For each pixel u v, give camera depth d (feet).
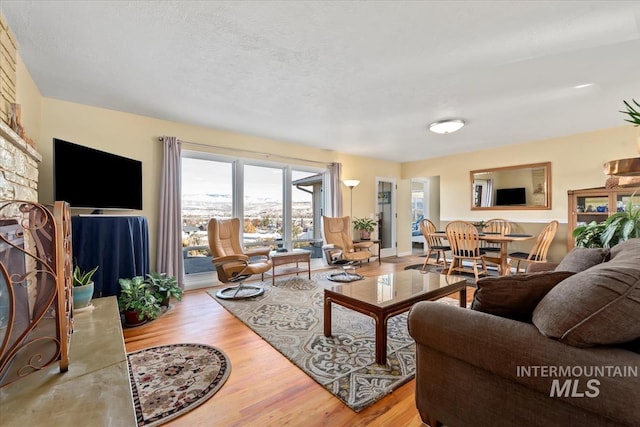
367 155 19.72
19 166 6.02
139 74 8.19
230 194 14.65
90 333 5.66
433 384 4.23
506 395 3.43
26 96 7.90
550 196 15.29
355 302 6.86
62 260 4.43
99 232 8.40
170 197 11.87
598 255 5.83
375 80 8.54
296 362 6.42
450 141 15.90
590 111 11.14
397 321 8.87
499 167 17.20
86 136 10.37
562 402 2.98
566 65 7.65
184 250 13.23
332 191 17.75
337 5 5.45
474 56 7.23
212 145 13.43
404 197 22.79
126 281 8.60
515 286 3.74
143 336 7.85
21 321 4.85
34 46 6.79
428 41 6.60
